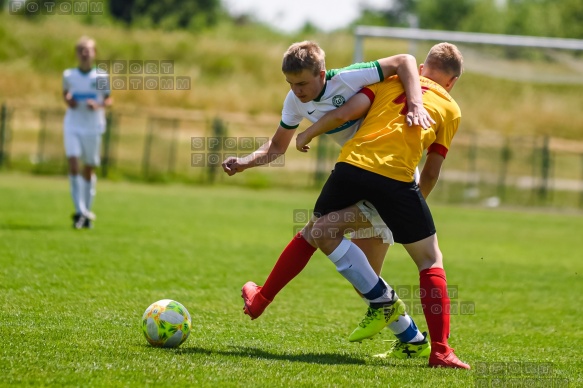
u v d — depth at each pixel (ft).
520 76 216.54
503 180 246.06
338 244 53.21
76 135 121.19
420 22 589.73
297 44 53.98
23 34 359.66
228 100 330.54
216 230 135.44
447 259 118.32
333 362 51.42
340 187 52.39
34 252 94.58
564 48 182.80
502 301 86.12
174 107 319.68
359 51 189.57
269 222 153.69
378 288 54.08
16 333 53.47
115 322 61.21
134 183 232.12
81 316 62.69
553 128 298.76
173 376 44.32
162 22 431.84
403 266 108.37
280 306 75.41
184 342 55.01
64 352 48.42
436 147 54.75
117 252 100.63
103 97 122.31
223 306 72.90
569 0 478.18
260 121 309.83
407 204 51.75
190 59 369.50
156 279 84.64
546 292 93.04
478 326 71.87
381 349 59.00
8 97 309.63
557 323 74.84
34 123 286.46
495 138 254.47
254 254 109.50
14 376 42.52
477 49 215.31
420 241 52.44
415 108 52.26
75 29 374.84
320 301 79.36
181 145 278.05
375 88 54.34
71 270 85.20
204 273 91.15
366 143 52.21
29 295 70.38
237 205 184.34
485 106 299.99
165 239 117.80
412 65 53.98
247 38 428.97
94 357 47.57
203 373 45.39
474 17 530.68
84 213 122.11
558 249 136.87
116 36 376.89
